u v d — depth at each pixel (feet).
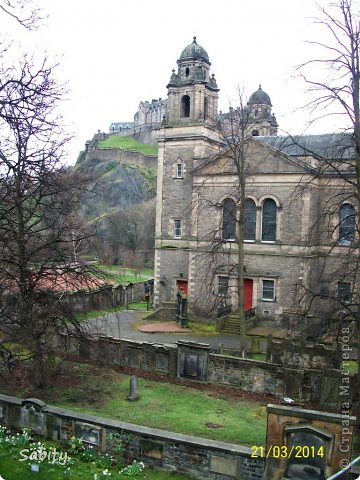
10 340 68.59
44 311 60.80
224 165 117.91
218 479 41.47
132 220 276.62
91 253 154.10
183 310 116.47
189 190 126.00
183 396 66.39
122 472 41.96
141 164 384.06
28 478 39.78
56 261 63.00
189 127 124.88
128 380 72.38
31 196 59.62
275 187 112.16
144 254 271.69
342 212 106.63
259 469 40.37
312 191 109.19
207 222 120.06
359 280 74.69
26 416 48.49
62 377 71.46
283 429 39.70
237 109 106.32
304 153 112.68
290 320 103.30
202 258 120.57
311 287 108.17
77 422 46.01
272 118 167.73
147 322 119.96
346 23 52.37
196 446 42.01
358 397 55.01
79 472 41.34
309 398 65.16
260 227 114.42
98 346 80.79
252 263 114.83
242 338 83.66
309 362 75.00
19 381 67.97
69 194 75.10
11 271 60.49
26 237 63.16
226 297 106.52
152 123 459.32
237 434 53.78
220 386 71.00
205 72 128.06
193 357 73.00
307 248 108.88
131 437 44.09
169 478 42.01
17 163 54.54
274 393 67.62
